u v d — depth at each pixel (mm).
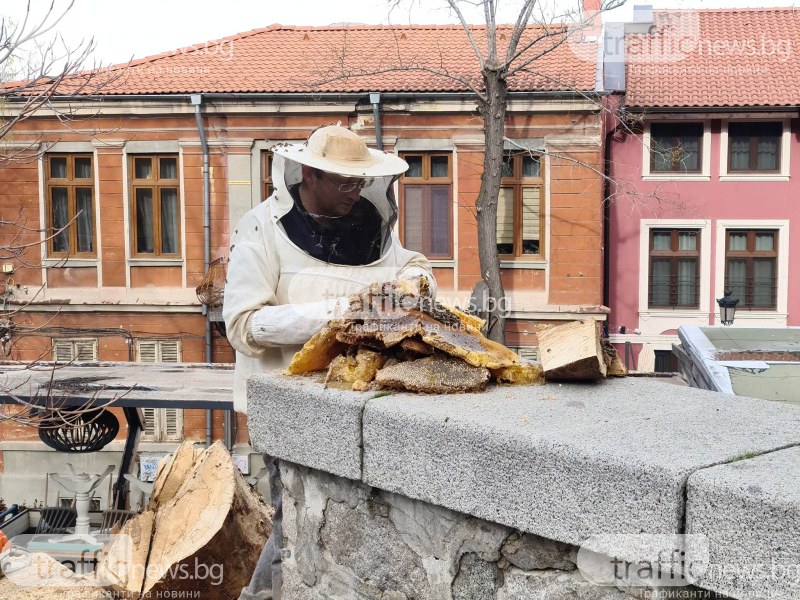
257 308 3566
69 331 20312
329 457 2719
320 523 2881
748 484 1792
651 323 21859
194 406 8992
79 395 9062
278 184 3629
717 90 20891
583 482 2068
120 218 20281
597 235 19578
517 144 18625
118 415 19203
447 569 2484
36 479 19250
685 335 8547
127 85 19594
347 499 2770
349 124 19500
